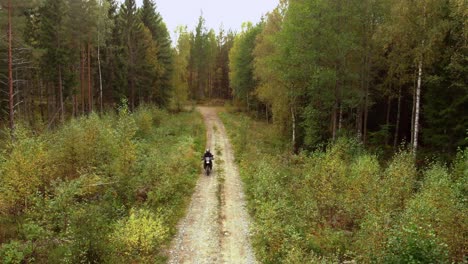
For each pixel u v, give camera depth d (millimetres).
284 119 32750
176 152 24500
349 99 24672
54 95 41438
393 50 22656
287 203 14719
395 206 12836
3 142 18594
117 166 15617
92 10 36344
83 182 14359
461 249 9102
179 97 58781
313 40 23656
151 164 17172
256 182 18609
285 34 24797
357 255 10242
